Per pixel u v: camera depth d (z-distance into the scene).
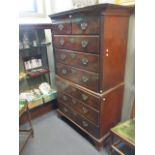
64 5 2.04
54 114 2.23
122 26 1.33
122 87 1.60
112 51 1.31
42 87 2.24
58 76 1.87
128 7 1.28
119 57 1.42
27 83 2.21
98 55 1.25
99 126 1.47
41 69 2.21
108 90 1.42
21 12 1.99
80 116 1.67
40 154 1.57
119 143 1.51
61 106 1.99
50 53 2.27
